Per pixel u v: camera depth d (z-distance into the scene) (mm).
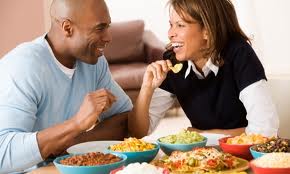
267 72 4852
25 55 1812
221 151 1629
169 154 1678
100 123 2117
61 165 1390
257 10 4973
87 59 1901
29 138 1624
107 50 5883
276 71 4867
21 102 1729
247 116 2088
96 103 1639
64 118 1944
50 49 1881
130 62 5945
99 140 2057
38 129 1875
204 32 2150
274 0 4906
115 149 1605
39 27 6250
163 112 2330
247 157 1571
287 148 1451
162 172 1260
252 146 1525
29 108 1743
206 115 2252
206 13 2117
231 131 2172
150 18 6141
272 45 4949
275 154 1320
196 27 2141
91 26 1819
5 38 5973
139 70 5555
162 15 6102
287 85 2537
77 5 1812
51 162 1732
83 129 1634
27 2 6121
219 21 2158
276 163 1271
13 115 1695
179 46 2174
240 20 5062
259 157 1385
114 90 2191
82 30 1827
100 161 1415
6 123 1681
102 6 1849
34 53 1829
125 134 2166
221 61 2154
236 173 1315
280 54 4934
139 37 5922
